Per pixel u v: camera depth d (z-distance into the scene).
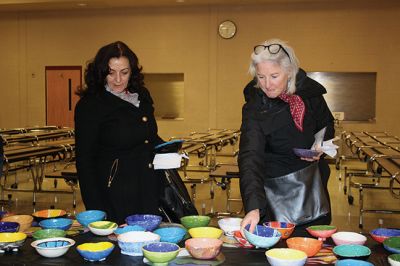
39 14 12.31
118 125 2.59
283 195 2.18
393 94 10.77
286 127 2.16
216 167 5.52
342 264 1.56
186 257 1.68
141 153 2.66
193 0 10.81
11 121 12.64
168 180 2.70
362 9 10.75
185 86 11.64
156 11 11.66
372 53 10.78
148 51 11.77
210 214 5.31
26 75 12.50
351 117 11.02
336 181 7.70
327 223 2.24
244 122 2.18
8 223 1.99
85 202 2.54
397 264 1.51
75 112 2.59
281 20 11.05
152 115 2.77
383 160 5.41
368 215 5.54
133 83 2.68
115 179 2.59
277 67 2.01
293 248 1.70
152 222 2.02
